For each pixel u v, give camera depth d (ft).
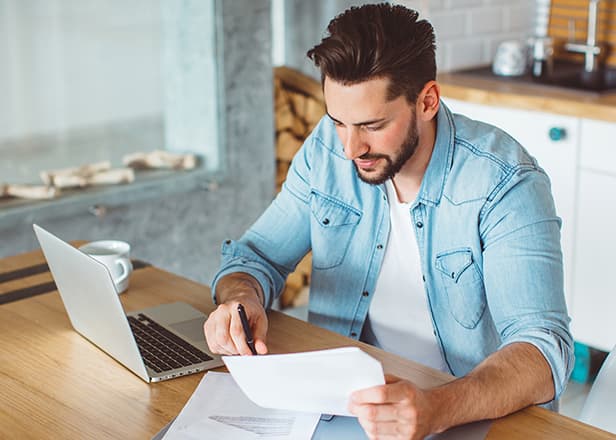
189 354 5.37
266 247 6.37
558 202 10.52
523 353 4.82
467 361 5.88
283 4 12.60
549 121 10.35
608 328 10.34
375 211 6.00
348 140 5.23
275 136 12.53
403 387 4.26
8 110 10.54
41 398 4.93
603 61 12.28
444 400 4.39
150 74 11.51
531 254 5.26
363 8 5.25
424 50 5.20
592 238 10.28
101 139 11.27
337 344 5.46
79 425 4.64
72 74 10.94
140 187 10.78
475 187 5.56
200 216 11.60
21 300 6.26
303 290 12.85
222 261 6.23
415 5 11.65
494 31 12.66
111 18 11.08
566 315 5.13
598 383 5.26
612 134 9.79
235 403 4.80
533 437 4.44
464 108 11.23
